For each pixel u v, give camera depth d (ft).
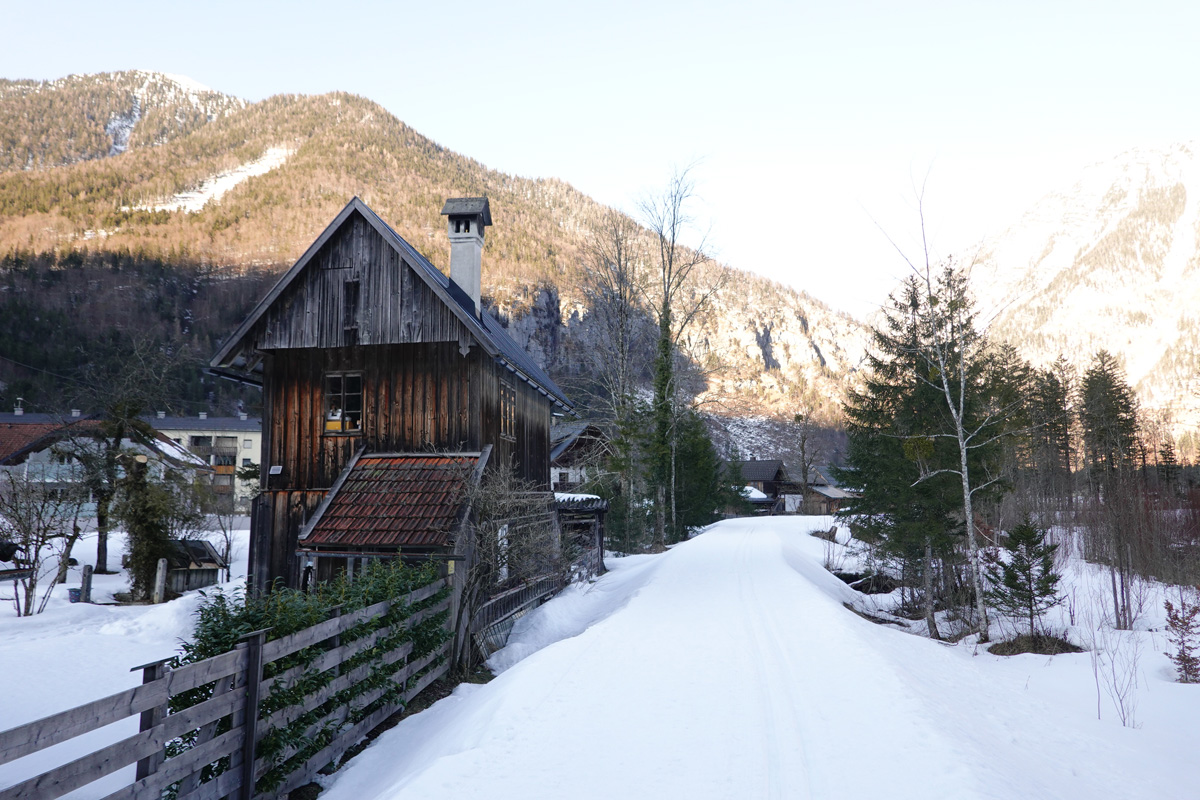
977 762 22.08
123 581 97.35
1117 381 197.88
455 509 49.55
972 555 59.52
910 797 19.66
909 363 69.77
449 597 44.75
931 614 65.51
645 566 92.99
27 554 76.54
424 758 25.71
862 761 22.48
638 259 131.54
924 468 66.90
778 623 46.06
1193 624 51.31
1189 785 26.25
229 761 22.39
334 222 60.18
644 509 136.56
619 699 29.76
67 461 96.68
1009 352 154.40
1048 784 23.39
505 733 25.59
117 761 17.57
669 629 44.70
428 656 39.91
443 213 73.82
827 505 265.13
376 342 59.11
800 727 26.02
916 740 23.85
